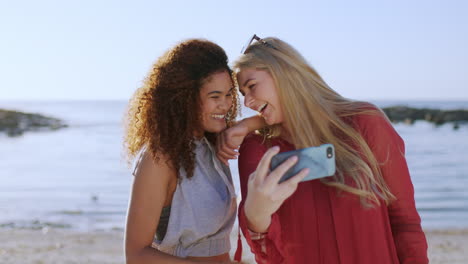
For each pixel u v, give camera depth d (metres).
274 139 2.41
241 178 2.33
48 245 9.50
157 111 2.29
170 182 2.30
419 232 2.25
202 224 2.33
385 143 2.25
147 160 2.22
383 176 2.27
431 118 54.84
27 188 18.19
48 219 12.62
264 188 1.69
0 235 10.46
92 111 138.50
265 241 2.06
